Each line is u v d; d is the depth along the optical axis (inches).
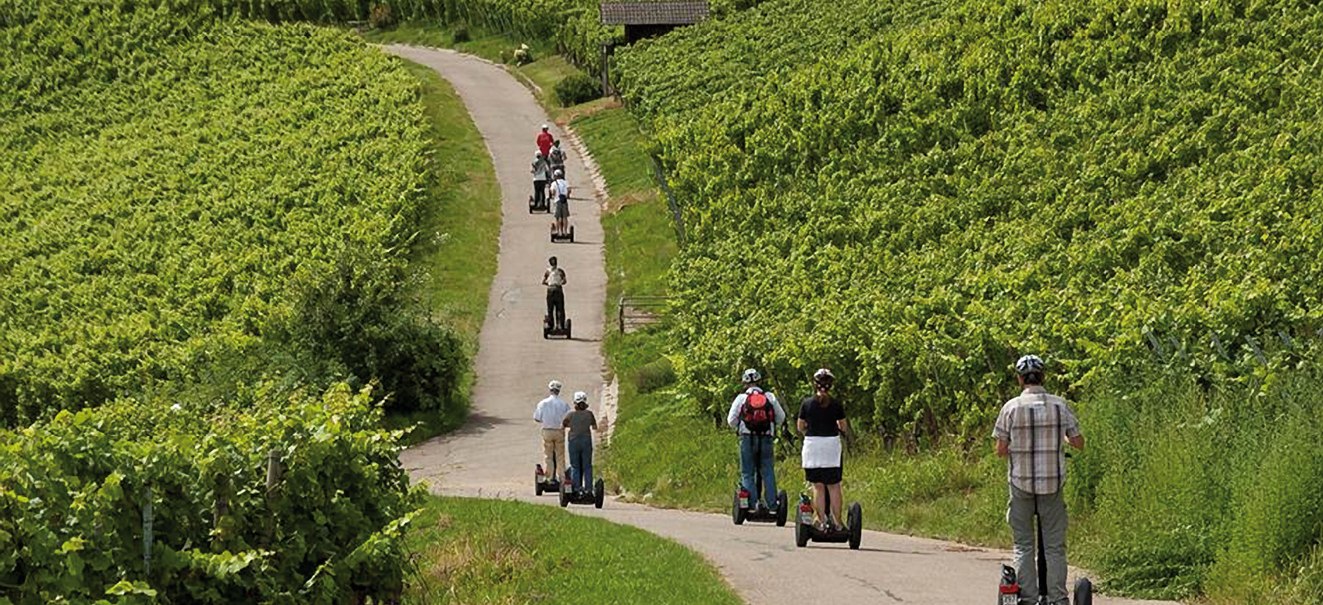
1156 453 2541.8
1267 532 2130.9
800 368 4153.5
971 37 6948.8
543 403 3735.2
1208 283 3624.5
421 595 2257.6
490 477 4537.4
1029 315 3799.2
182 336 6811.0
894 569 2322.8
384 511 1969.7
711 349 4658.0
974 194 5472.4
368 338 5398.6
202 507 1726.1
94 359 6427.2
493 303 6904.5
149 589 1514.5
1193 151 5083.7
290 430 1846.7
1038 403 1782.7
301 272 7190.0
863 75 7066.9
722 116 7751.0
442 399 5442.9
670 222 7657.5
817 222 5900.6
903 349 3828.7
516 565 2471.7
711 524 3080.7
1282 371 2901.1
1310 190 4318.4
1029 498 1786.4
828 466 2566.4
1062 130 5718.5
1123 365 3245.6
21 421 6215.6
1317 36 5575.8
